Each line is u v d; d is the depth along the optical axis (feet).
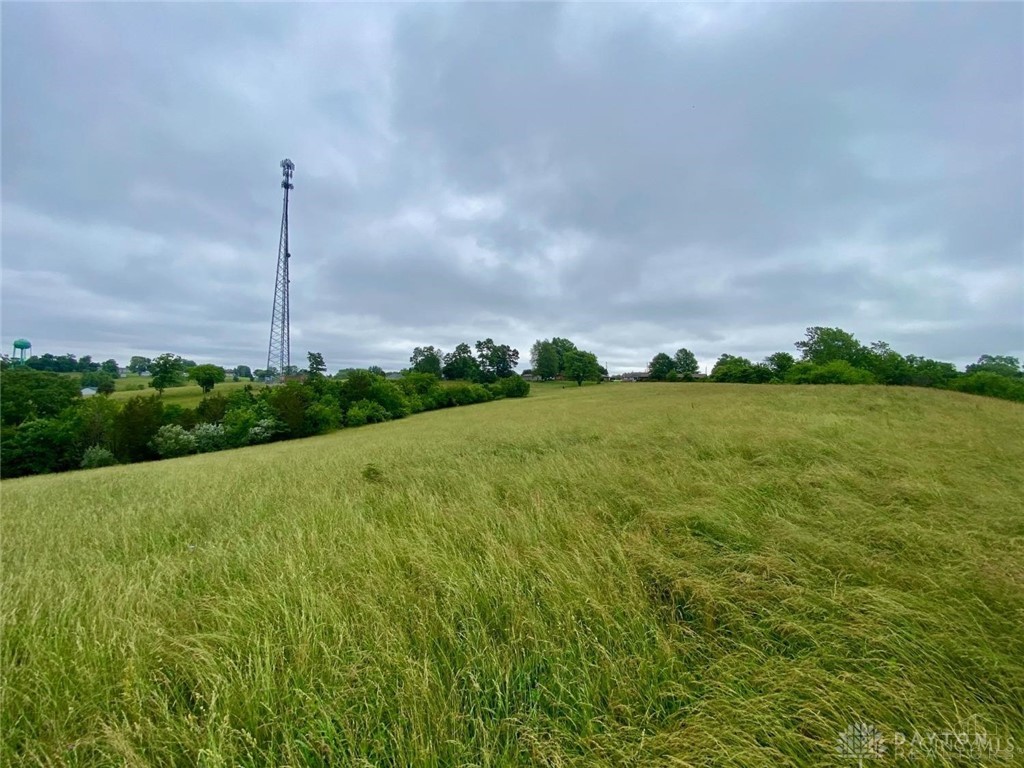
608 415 57.67
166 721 6.49
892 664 6.66
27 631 9.32
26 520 22.41
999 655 6.54
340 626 8.05
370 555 11.55
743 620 7.95
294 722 6.43
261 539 14.17
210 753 5.70
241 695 6.76
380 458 34.32
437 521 14.80
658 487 15.92
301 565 11.07
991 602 7.90
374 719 6.52
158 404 102.47
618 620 8.25
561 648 7.64
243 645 7.95
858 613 7.72
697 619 8.43
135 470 49.60
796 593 8.55
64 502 27.37
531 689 7.08
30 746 6.37
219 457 59.98
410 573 10.77
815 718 5.95
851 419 30.66
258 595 9.75
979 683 6.38
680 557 10.75
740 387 116.88
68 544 16.89
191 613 9.59
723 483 16.01
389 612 8.75
